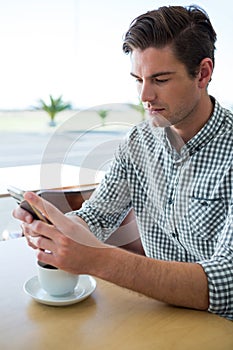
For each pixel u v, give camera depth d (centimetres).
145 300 89
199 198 110
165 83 101
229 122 113
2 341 74
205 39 105
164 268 87
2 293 91
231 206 99
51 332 76
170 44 99
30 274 101
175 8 104
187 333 77
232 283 86
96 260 86
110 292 92
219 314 86
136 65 103
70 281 88
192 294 85
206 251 113
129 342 74
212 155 110
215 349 73
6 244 119
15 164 244
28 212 89
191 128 111
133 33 101
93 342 73
